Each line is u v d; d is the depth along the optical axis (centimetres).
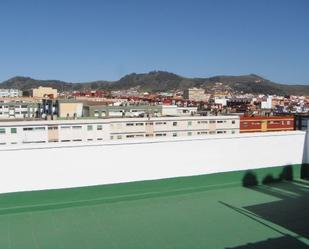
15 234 546
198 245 519
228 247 514
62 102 8188
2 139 4875
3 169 609
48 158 635
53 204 642
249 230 570
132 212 636
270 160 834
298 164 871
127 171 691
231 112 9481
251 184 810
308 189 785
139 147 697
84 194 662
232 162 788
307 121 888
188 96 18538
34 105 10200
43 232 554
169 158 724
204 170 759
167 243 523
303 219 615
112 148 677
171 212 639
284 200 711
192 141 742
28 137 5038
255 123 6706
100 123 5625
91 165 664
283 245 522
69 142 648
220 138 771
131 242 526
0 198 611
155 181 714
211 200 704
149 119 6231
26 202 626
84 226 576
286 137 850
